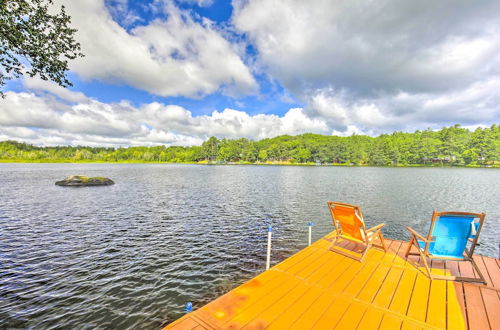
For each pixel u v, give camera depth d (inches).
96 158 7470.5
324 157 5359.3
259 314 138.8
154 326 209.3
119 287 272.2
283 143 6604.3
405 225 556.4
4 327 203.3
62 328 203.8
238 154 6776.6
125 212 672.4
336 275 190.9
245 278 296.5
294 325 129.0
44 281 283.4
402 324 130.8
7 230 493.0
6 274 299.3
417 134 5866.1
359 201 852.0
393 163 4606.3
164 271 312.7
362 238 230.8
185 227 521.3
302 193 1054.4
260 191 1117.1
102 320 215.5
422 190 1144.2
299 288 169.8
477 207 757.3
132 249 388.5
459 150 4210.1
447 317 137.8
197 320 132.7
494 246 439.8
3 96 313.7
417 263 215.5
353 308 145.8
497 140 4062.5
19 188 1197.1
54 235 460.4
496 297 160.1
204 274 305.6
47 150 7632.9
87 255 362.3
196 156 7047.2
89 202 829.8
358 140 7155.5
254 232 486.0
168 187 1283.2
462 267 208.5
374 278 186.2
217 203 815.7
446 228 190.9
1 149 6953.7
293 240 438.3
